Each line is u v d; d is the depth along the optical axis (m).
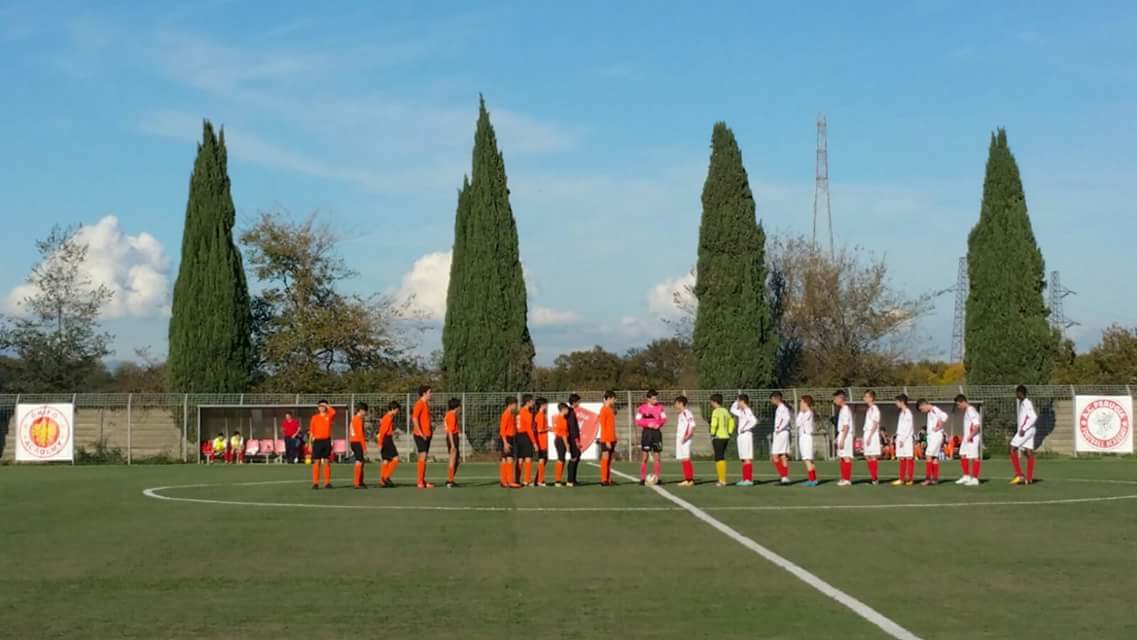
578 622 11.35
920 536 18.19
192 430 47.50
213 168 54.25
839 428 29.45
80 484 31.78
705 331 52.34
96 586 13.67
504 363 52.22
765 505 23.61
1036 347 49.72
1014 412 46.59
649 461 45.34
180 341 53.31
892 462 43.38
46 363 63.62
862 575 14.20
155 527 20.03
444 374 54.25
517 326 52.53
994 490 27.55
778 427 29.83
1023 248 50.12
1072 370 72.75
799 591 13.05
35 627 11.26
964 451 29.34
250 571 14.79
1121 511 22.23
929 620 11.32
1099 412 45.62
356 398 48.28
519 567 15.04
